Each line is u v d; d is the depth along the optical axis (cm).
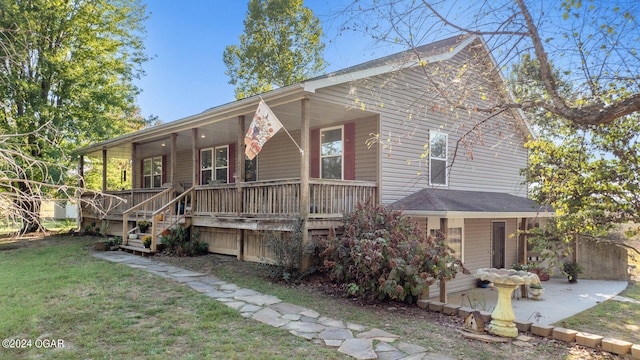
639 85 494
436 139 1105
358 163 1000
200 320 511
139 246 1058
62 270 798
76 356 397
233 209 948
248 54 2462
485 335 496
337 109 898
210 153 1462
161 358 396
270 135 759
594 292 1087
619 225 733
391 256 634
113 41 1748
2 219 294
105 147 1538
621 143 557
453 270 668
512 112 750
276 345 438
